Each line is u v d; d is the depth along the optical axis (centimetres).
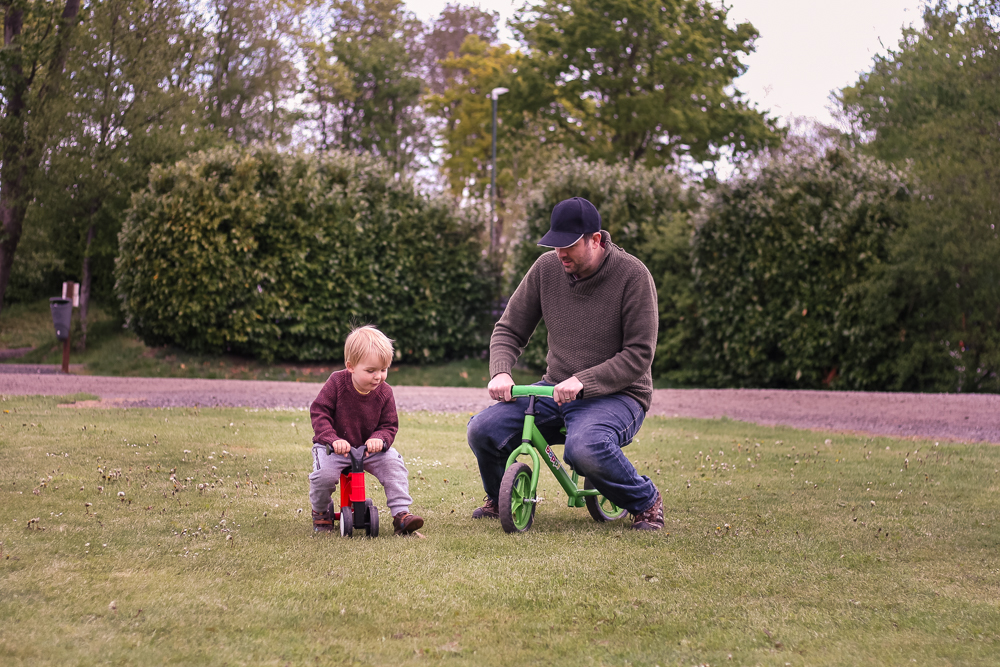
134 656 225
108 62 1839
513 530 397
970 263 1355
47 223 1806
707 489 523
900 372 1405
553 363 454
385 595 289
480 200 1931
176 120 1938
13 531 363
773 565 338
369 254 1745
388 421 408
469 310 1905
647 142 2919
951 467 617
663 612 277
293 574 312
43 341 2033
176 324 1650
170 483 495
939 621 270
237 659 227
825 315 1465
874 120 2381
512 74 3116
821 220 1467
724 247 1539
